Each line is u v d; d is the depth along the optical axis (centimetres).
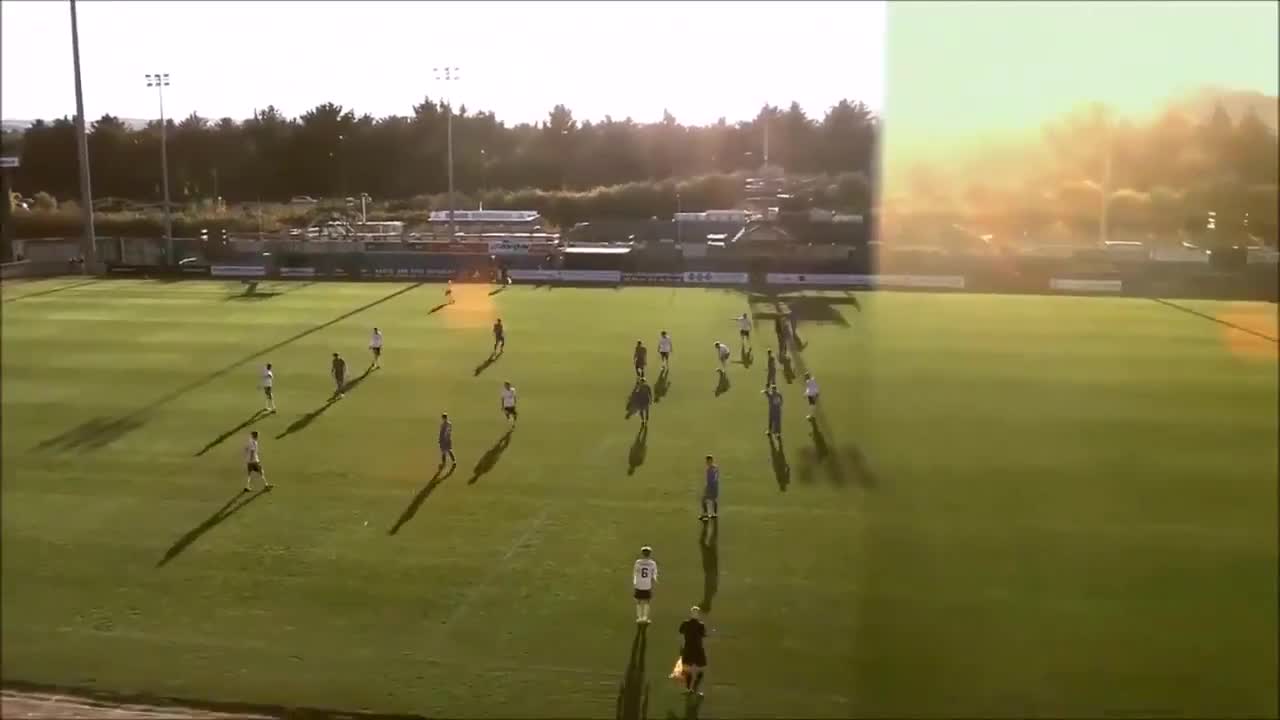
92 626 1777
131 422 3153
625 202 10725
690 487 2491
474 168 12456
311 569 2017
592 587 1912
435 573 1989
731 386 3581
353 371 3875
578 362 4003
